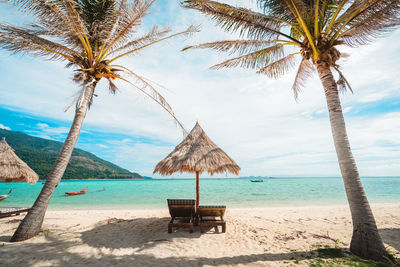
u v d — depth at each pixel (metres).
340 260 3.49
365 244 3.56
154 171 6.08
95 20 5.73
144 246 4.26
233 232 5.25
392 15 4.03
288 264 3.41
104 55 6.06
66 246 4.23
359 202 3.70
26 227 4.61
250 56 5.92
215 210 5.27
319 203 14.74
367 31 4.67
